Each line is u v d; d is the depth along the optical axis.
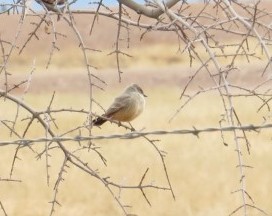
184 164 21.81
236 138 4.80
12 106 34.03
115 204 18.34
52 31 4.88
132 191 19.16
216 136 25.02
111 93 45.09
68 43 56.09
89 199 18.83
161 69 48.72
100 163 22.20
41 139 5.15
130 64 52.47
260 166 20.83
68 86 48.16
